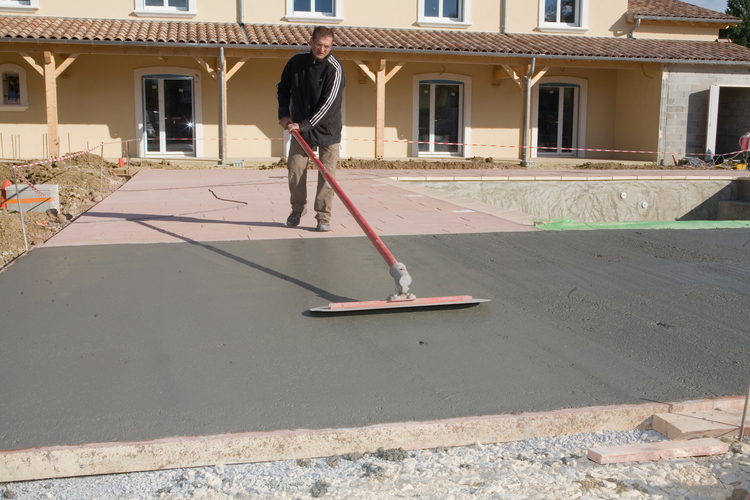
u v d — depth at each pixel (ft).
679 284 15.55
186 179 37.93
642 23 64.90
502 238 19.51
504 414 9.47
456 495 7.90
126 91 56.65
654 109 60.59
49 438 8.63
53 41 47.78
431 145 63.00
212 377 10.40
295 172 20.02
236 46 49.98
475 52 54.13
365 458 8.88
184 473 8.54
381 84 54.03
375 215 23.47
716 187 44.32
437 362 11.09
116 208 24.86
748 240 20.01
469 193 40.96
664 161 60.54
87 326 12.28
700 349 11.87
